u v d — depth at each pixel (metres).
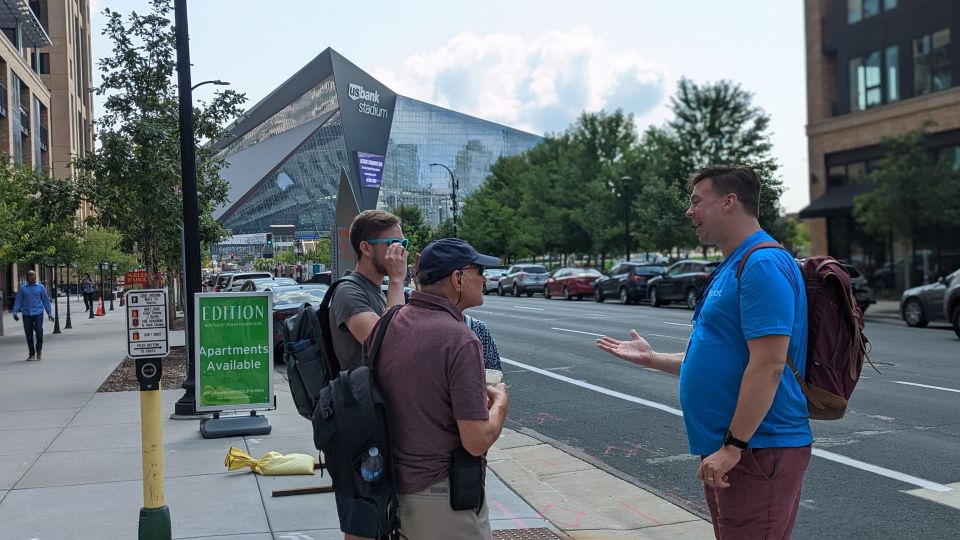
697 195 3.18
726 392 2.96
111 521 5.51
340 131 114.12
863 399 9.97
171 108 15.18
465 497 2.79
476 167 166.38
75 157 15.95
